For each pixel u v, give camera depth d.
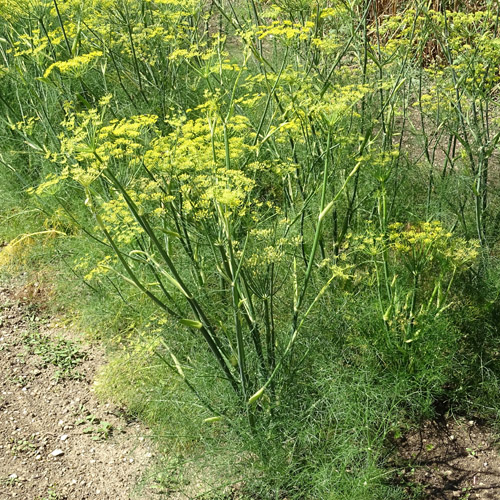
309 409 3.27
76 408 3.85
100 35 5.00
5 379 4.04
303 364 3.59
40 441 3.65
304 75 3.67
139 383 3.76
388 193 4.40
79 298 4.51
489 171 4.96
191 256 3.29
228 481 3.27
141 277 4.22
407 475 3.41
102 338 4.25
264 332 3.65
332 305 3.85
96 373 4.08
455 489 3.33
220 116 3.18
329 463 3.13
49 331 4.39
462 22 3.87
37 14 4.02
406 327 3.60
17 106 5.66
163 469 3.29
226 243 2.86
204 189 3.09
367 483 3.09
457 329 3.79
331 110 2.93
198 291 3.75
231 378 3.22
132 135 2.96
